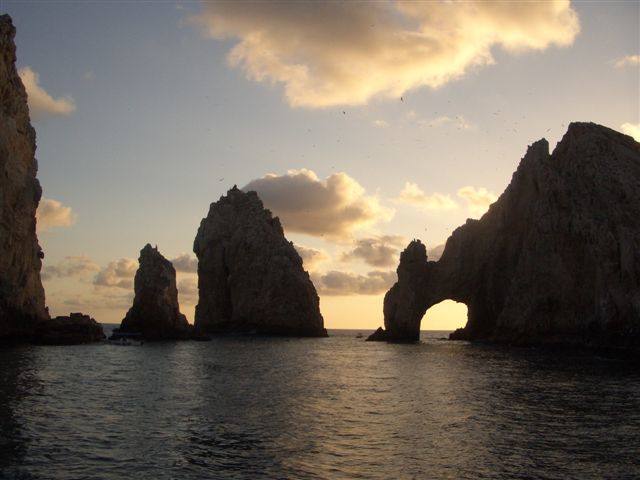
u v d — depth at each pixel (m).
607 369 56.25
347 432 27.02
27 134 88.19
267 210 160.25
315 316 147.62
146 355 70.00
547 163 98.75
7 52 83.25
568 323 88.38
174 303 110.06
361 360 69.81
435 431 27.30
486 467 21.45
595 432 26.97
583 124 99.50
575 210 89.12
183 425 28.03
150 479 19.78
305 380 47.41
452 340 124.12
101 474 20.23
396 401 36.22
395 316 122.88
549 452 23.45
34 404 32.41
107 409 31.80
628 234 77.44
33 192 85.12
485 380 47.47
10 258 78.69
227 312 153.12
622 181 84.81
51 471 20.41
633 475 20.50
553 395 38.59
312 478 20.16
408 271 123.12
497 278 113.44
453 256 120.56
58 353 66.75
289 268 146.00
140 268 108.25
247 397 37.25
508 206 112.06
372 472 20.88
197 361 64.38
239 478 20.06
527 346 92.38
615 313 78.44
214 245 155.50
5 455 22.06
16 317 80.62
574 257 88.56
